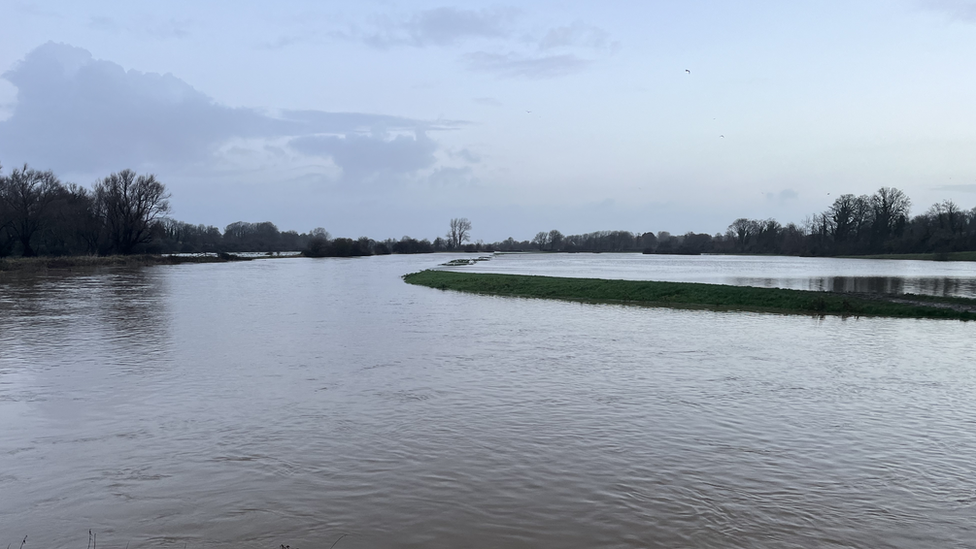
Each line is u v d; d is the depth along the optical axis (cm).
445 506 758
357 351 1802
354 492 797
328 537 680
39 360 1634
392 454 934
